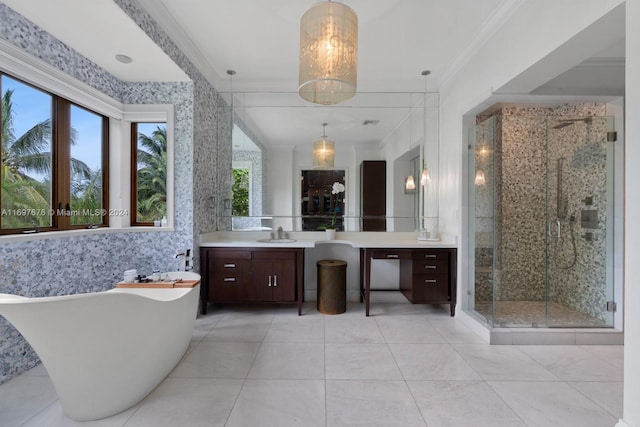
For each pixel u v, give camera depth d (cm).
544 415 170
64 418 166
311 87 236
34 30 215
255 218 388
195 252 319
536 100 288
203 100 335
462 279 325
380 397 185
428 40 276
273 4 229
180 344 223
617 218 279
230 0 225
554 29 192
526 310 328
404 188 390
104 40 235
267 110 386
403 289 373
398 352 246
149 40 234
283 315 336
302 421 164
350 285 396
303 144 391
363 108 389
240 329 294
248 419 166
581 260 313
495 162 298
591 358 238
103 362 165
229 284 332
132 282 250
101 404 166
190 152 311
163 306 195
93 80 273
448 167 354
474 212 322
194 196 316
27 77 209
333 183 392
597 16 163
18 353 209
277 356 238
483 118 335
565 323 282
